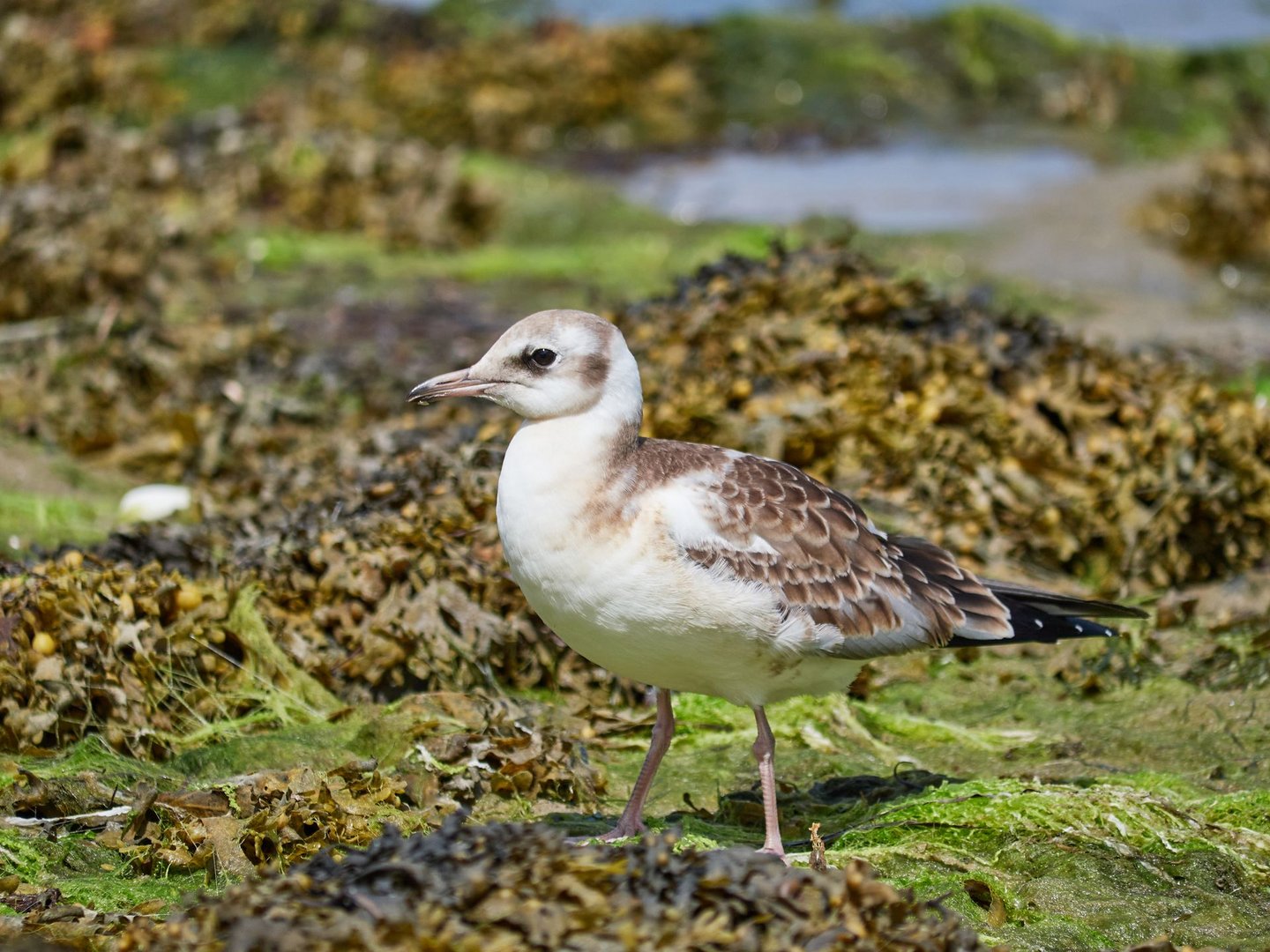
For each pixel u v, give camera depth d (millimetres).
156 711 9859
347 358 17750
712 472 8609
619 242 23375
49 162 22484
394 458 12875
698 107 29781
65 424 15281
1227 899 8289
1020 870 8578
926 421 13094
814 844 8164
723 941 6129
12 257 17297
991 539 12688
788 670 8617
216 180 23250
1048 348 14281
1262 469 13055
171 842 8273
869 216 24688
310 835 8422
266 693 10195
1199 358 17906
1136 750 10344
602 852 6625
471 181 23828
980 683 11508
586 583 8195
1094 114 30469
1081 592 12469
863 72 30609
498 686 10648
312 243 22391
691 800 9578
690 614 8219
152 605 10227
